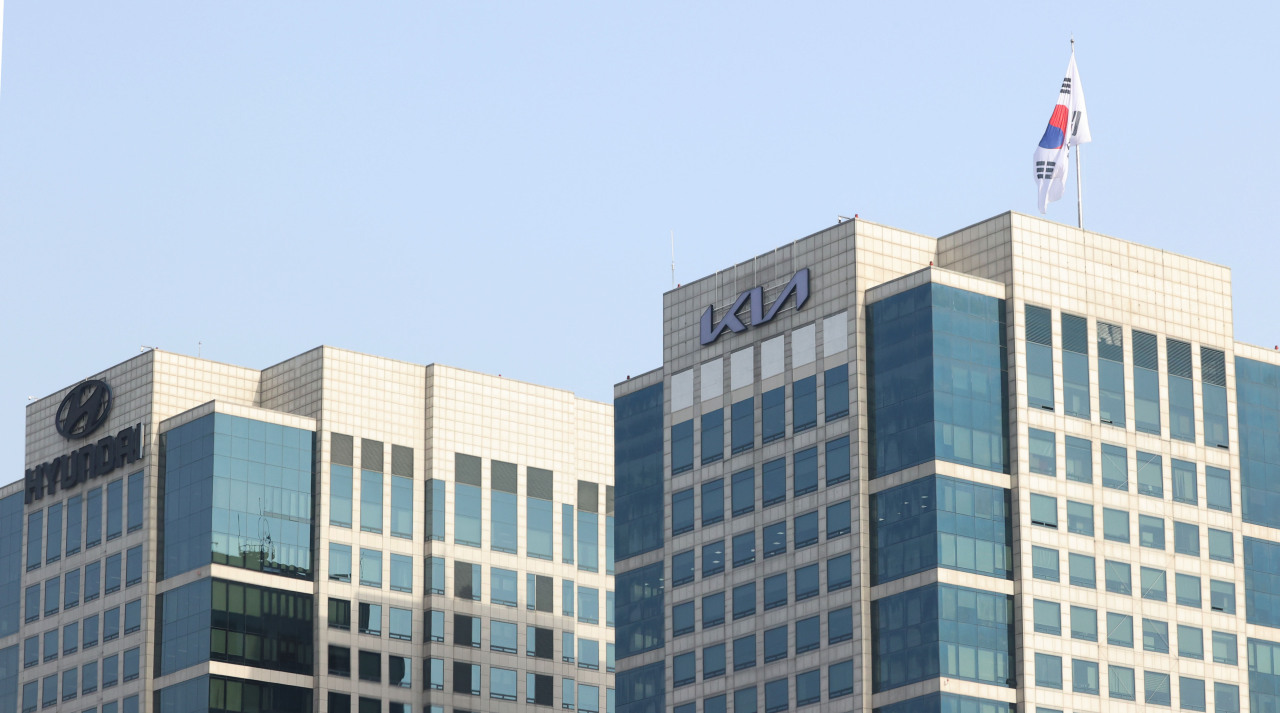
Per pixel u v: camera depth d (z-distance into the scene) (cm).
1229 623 19225
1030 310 18688
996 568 17875
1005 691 17600
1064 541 18288
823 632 18325
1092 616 18275
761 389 19638
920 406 18038
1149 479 19100
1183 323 19862
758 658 18925
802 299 19350
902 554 17875
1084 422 18762
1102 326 19200
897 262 19175
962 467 17925
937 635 17325
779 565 18962
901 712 17488
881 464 18275
